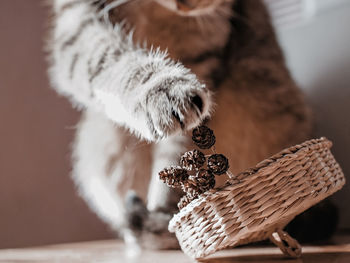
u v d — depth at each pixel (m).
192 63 0.64
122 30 0.58
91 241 0.88
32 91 0.92
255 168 0.38
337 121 0.71
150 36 0.64
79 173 0.73
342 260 0.43
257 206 0.38
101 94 0.50
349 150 0.70
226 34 0.66
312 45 0.75
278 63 0.68
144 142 0.56
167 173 0.41
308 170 0.40
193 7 0.56
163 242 0.60
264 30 0.69
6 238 0.84
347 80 0.71
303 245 0.56
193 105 0.40
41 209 0.88
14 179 0.86
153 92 0.42
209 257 0.50
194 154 0.41
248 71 0.66
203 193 0.39
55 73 0.58
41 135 0.91
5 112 0.88
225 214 0.39
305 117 0.67
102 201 0.71
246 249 0.56
